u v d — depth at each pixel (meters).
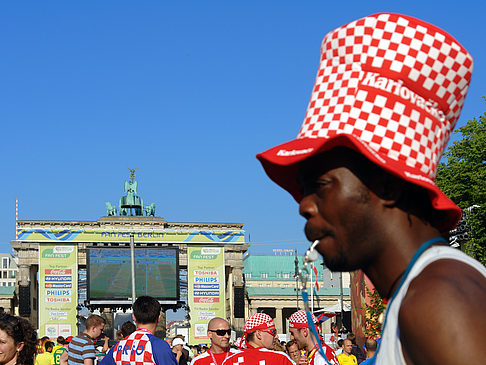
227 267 89.69
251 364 7.72
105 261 72.50
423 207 1.32
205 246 77.12
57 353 14.51
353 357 12.48
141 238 77.19
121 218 78.94
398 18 1.34
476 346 1.00
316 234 1.34
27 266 78.12
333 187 1.31
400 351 1.15
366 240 1.30
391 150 1.31
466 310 1.04
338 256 1.32
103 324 10.23
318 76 1.43
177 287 72.94
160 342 6.95
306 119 1.41
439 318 1.04
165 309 73.94
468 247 31.45
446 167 38.19
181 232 77.50
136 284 72.19
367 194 1.30
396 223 1.30
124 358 6.96
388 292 1.31
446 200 1.32
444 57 1.32
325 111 1.37
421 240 1.31
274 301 107.50
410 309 1.10
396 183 1.30
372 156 1.25
